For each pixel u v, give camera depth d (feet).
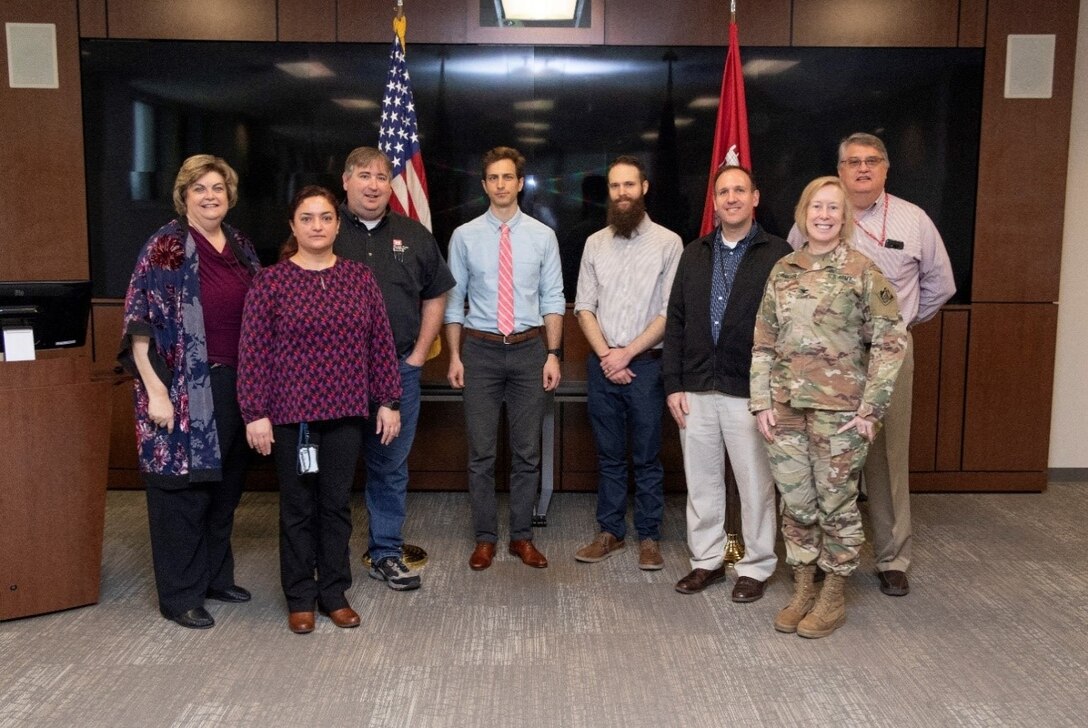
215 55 15.47
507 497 16.16
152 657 9.59
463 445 16.22
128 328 9.78
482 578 12.01
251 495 16.05
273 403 9.63
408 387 11.53
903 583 11.37
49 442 10.51
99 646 9.85
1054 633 10.22
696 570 11.63
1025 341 15.88
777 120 15.64
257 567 12.44
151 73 15.46
